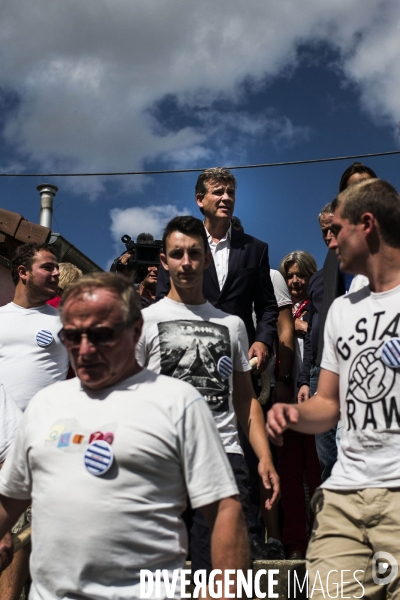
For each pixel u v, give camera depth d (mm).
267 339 4422
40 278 4453
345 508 2607
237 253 4574
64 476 2221
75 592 2158
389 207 2689
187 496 2363
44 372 4352
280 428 2547
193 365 3357
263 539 4316
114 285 2377
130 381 2357
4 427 3498
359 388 2631
